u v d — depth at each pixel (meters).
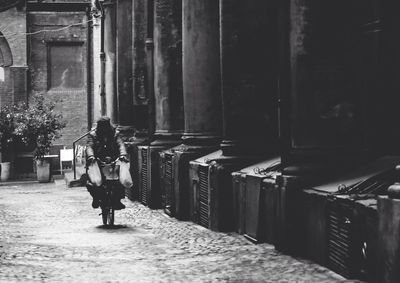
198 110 15.48
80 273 8.70
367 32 9.85
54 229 14.33
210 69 15.42
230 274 8.45
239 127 13.02
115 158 15.09
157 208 18.66
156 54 18.91
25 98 35.66
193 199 14.82
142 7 22.39
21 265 9.31
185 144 15.70
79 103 36.19
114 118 27.09
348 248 7.76
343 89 9.96
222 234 12.41
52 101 35.06
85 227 14.66
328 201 8.41
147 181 19.20
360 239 7.60
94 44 33.47
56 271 8.84
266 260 9.30
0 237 12.84
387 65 9.57
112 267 9.17
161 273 8.66
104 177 14.77
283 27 10.23
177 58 18.80
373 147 9.84
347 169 9.67
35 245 11.52
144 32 22.34
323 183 9.48
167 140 18.83
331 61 9.96
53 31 35.97
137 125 22.33
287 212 9.58
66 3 35.84
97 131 15.18
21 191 27.53
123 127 24.66
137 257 10.07
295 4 9.97
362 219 7.50
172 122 18.84
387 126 9.60
